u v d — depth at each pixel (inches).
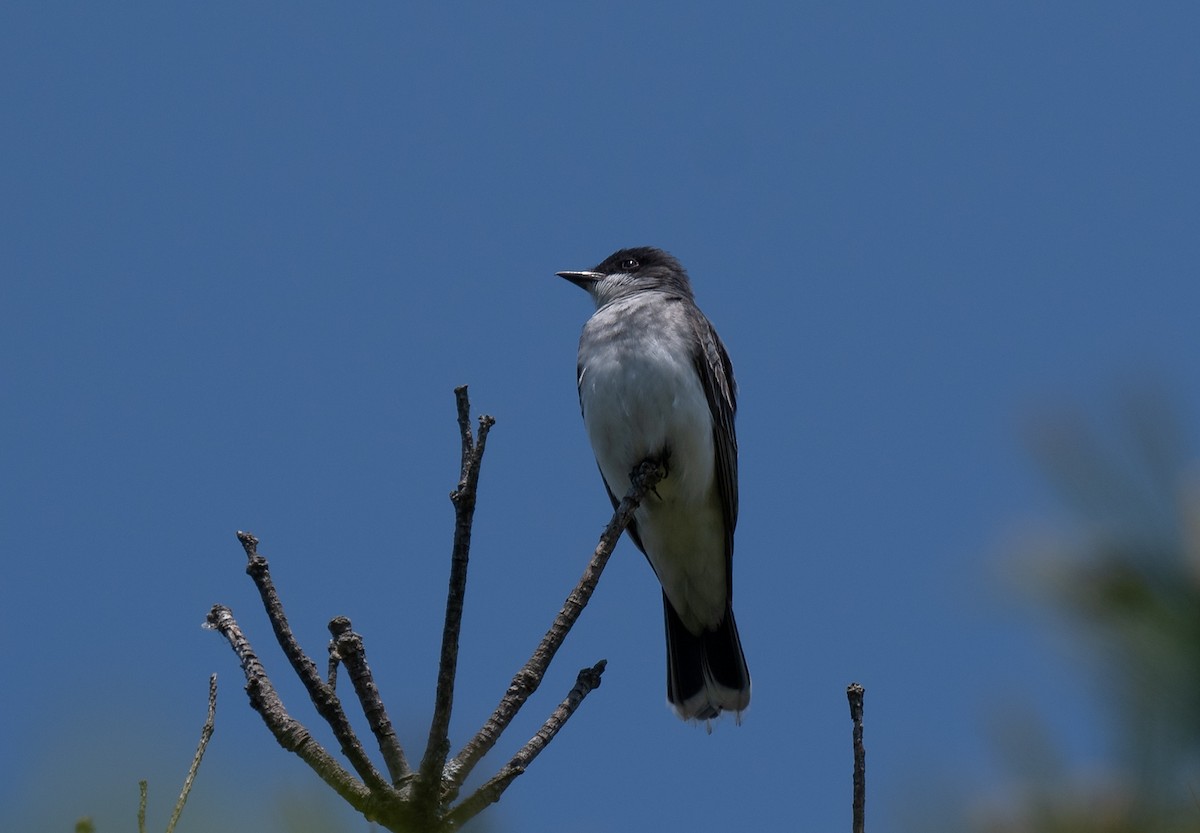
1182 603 115.0
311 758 238.7
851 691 234.1
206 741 149.4
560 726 252.2
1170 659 113.2
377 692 251.1
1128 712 113.8
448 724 236.7
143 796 138.9
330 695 242.8
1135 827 111.7
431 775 234.8
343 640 251.4
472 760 247.6
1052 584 118.7
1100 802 114.4
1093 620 117.0
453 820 236.2
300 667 245.1
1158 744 112.3
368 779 236.5
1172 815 111.5
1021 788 117.0
